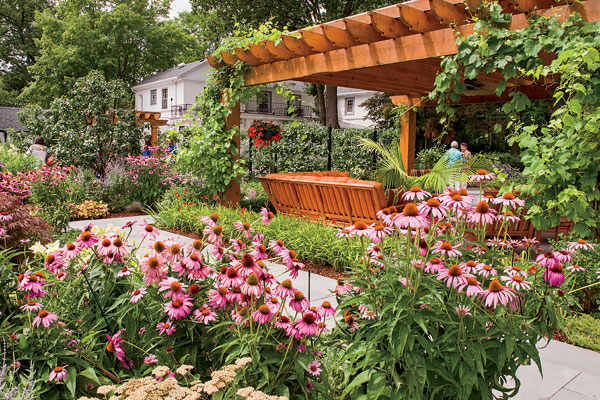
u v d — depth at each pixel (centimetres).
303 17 1984
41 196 712
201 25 3372
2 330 188
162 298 210
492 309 192
